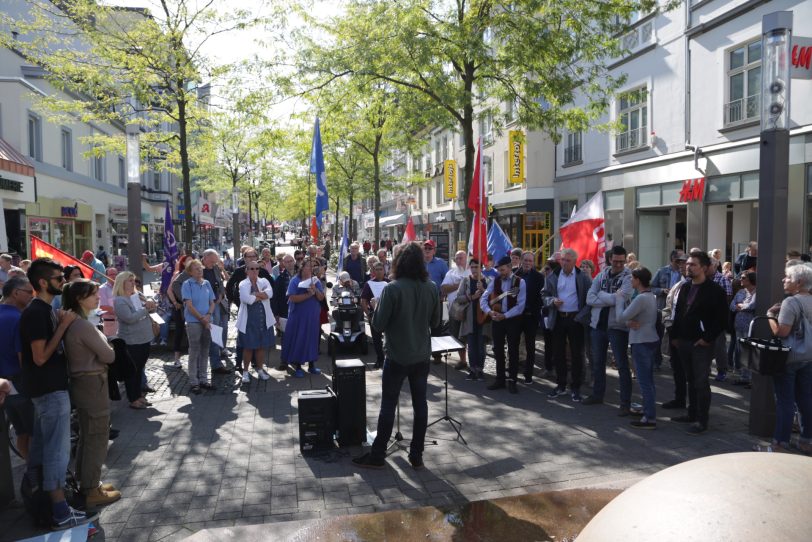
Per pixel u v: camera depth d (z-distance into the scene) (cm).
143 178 3759
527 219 2509
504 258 763
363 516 408
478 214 818
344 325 976
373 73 1141
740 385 778
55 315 434
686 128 1512
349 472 496
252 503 440
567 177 2170
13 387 455
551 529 386
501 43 1165
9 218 1817
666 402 696
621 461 509
